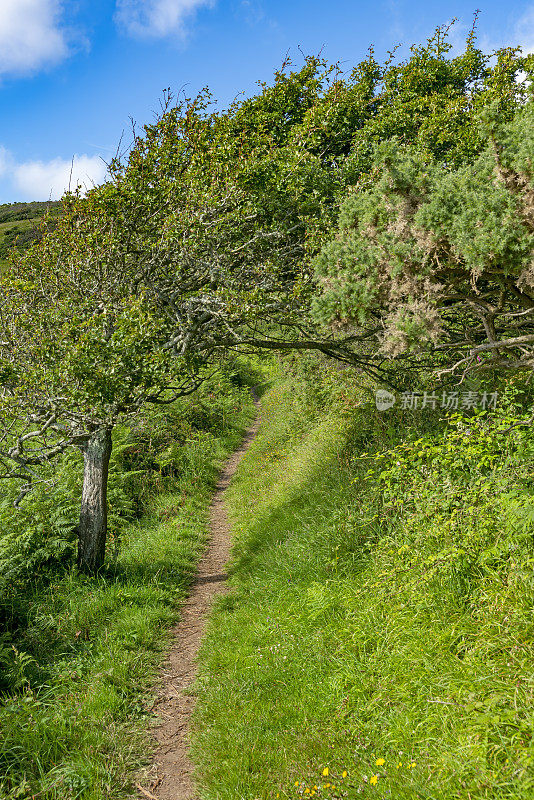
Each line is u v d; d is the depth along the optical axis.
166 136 6.91
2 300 7.05
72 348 5.80
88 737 4.32
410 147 4.72
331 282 4.60
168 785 3.93
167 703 5.02
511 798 2.51
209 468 14.44
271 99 8.84
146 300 6.96
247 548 8.52
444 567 4.34
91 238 6.70
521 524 4.02
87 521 7.70
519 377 6.70
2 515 7.88
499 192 3.63
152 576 7.82
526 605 3.58
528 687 3.04
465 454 5.39
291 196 7.18
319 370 13.41
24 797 3.68
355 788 3.06
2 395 6.20
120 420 6.28
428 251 3.98
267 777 3.61
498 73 8.59
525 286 3.91
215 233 6.89
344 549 6.06
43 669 5.30
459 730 3.07
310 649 4.77
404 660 3.95
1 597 6.49
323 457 9.66
